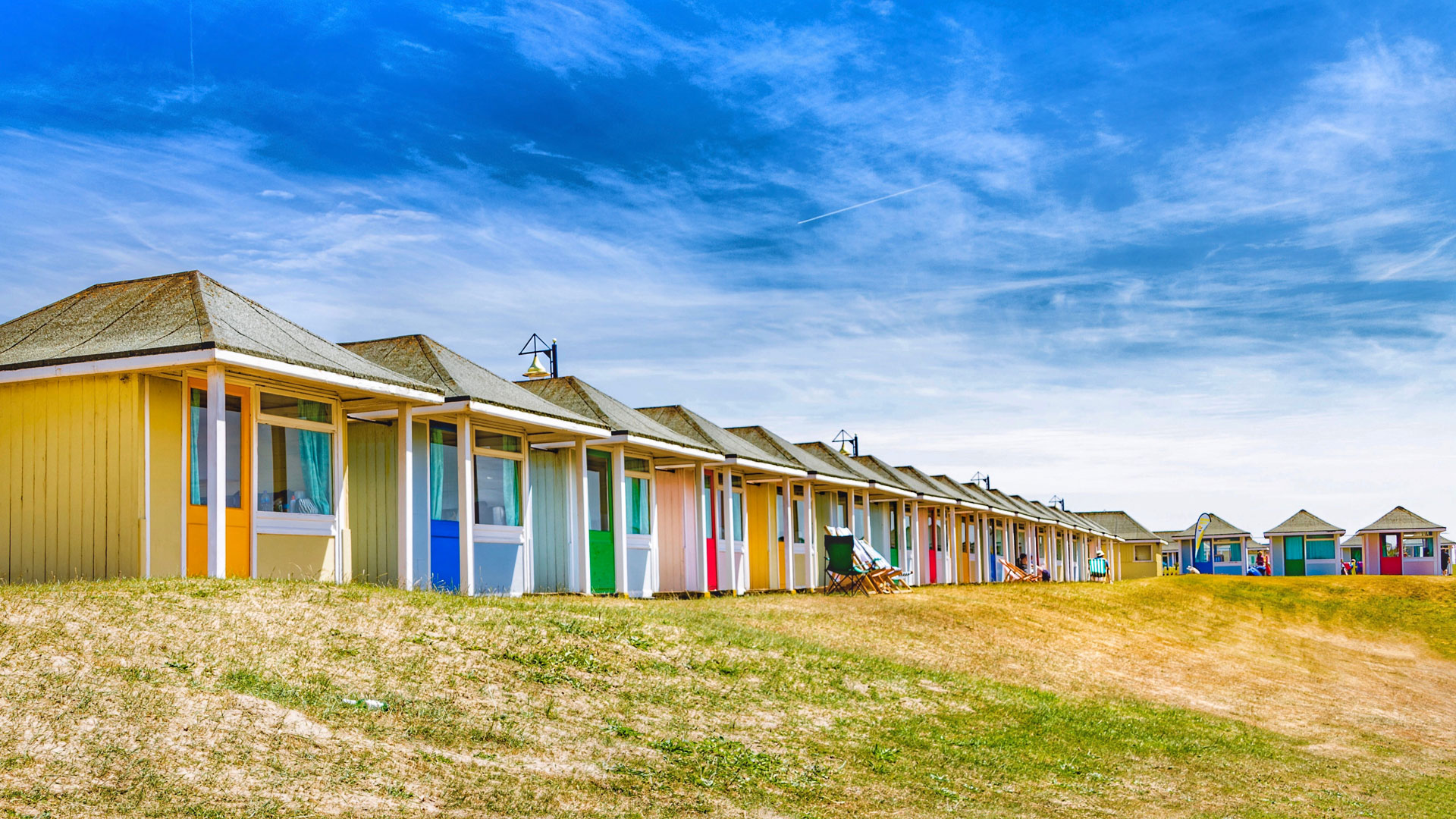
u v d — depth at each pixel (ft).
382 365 59.82
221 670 29.68
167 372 43.52
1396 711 69.21
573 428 63.26
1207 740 49.83
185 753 24.09
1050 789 36.09
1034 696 54.08
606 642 43.45
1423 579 148.87
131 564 41.83
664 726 34.76
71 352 43.60
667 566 79.25
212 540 41.98
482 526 59.41
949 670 57.41
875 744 37.81
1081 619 94.58
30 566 43.37
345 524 51.29
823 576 103.81
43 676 26.50
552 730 31.78
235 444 46.03
